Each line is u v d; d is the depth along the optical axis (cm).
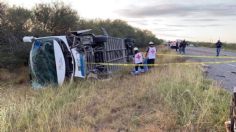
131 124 758
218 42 3052
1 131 712
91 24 3766
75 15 2561
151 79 1296
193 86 1064
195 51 4441
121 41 2134
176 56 2920
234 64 2197
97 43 1603
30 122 769
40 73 1322
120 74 1728
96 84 1321
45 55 1320
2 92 1179
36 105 890
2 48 1902
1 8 2014
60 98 996
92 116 831
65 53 1309
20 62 1928
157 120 763
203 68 1817
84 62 1398
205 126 717
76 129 705
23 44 1969
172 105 844
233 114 598
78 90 1150
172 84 1046
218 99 892
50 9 2412
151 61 1930
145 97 998
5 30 1992
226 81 1362
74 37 1429
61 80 1273
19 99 1038
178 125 730
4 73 1678
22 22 2142
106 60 1666
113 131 721
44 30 2336
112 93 1092
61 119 783
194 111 805
